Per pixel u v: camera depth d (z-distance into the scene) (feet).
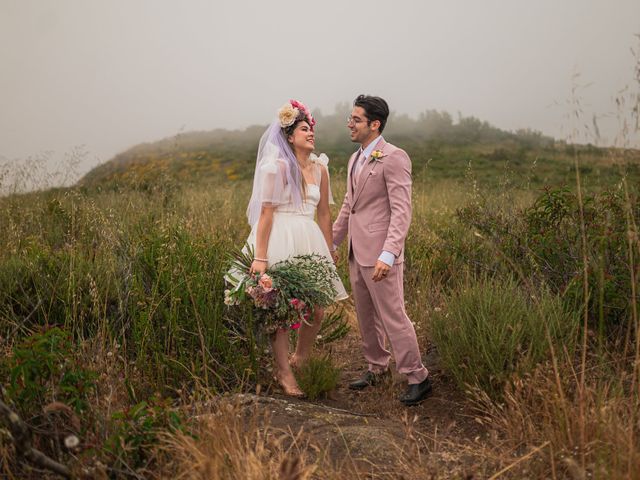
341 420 9.45
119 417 7.39
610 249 11.00
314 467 6.81
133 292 11.56
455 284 14.74
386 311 10.85
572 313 10.53
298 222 11.41
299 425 9.10
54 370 7.72
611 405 7.89
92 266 12.78
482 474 7.55
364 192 11.09
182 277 11.65
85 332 11.84
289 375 11.16
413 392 10.74
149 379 10.23
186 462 6.91
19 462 7.20
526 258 12.87
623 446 6.99
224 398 9.16
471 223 15.17
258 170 11.82
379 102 10.98
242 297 10.90
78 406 7.52
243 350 12.12
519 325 9.87
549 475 7.47
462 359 10.41
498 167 62.49
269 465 7.18
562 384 8.84
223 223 19.54
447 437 9.23
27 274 12.68
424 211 23.04
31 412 7.84
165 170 24.76
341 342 14.21
